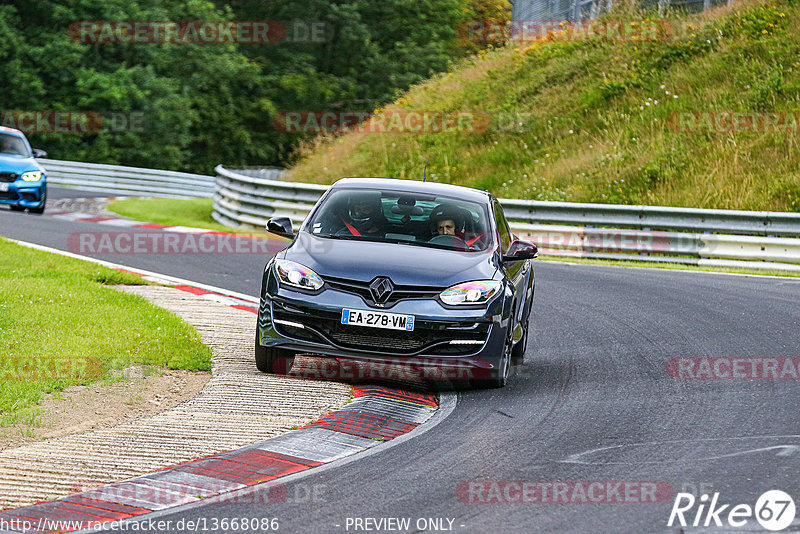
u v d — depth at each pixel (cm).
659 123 8912
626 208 6662
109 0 15212
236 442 2189
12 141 7850
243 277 4916
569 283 5138
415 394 2744
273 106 17375
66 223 6888
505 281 2853
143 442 2159
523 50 11456
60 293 3706
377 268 2747
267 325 2778
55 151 14862
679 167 8200
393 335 2691
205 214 9431
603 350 3434
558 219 6881
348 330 2702
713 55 9656
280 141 17888
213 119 17125
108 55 15825
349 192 3181
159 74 16588
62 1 15125
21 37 14425
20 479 1892
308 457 2109
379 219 3055
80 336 3017
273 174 11362
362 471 2012
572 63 10531
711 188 7738
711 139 8475
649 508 1792
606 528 1688
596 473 2012
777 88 8775
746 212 6281
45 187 7556
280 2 18462
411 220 3066
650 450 2186
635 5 10919
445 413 2547
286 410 2469
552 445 2227
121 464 2008
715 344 3531
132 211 8725
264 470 2008
